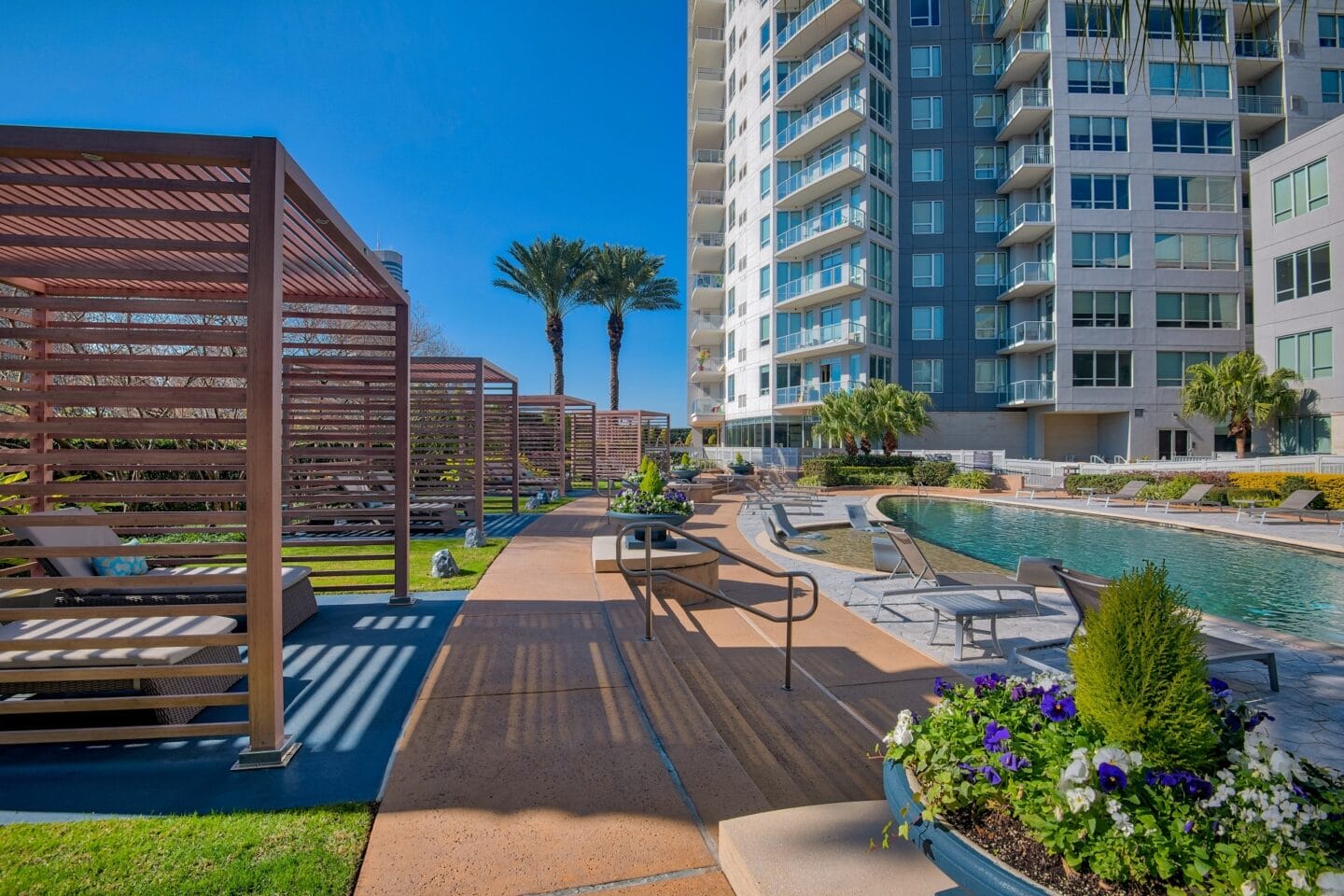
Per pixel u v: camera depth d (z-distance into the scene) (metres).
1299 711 4.33
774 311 33.25
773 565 9.20
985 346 31.84
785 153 32.50
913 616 6.68
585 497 19.20
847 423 26.45
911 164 32.09
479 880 2.14
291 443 7.85
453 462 11.96
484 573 7.23
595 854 2.29
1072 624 6.45
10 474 5.15
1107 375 28.47
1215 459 22.16
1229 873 1.54
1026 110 28.97
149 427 3.17
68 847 2.35
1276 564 10.59
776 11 32.81
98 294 5.29
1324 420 21.20
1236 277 28.50
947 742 2.04
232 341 3.15
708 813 2.56
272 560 3.05
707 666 4.89
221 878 2.17
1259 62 28.17
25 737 2.95
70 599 4.24
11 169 3.22
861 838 2.18
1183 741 1.86
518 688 3.82
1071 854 1.67
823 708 4.14
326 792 2.77
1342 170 20.52
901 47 32.12
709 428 51.31
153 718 3.43
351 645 4.74
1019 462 26.34
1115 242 28.55
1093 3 3.32
